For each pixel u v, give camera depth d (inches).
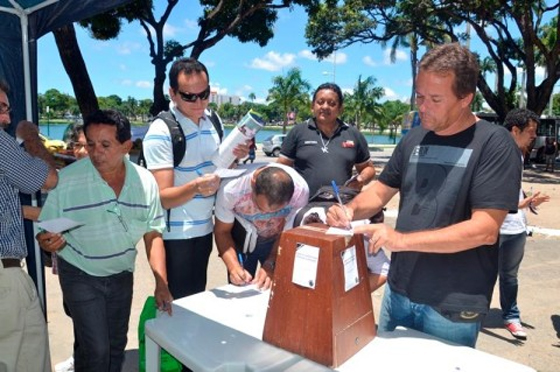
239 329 65.9
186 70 93.1
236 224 97.5
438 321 66.2
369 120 1756.9
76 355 94.7
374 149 1365.7
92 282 87.8
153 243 89.8
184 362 59.7
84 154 108.0
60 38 321.1
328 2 579.8
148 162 95.8
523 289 182.9
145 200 88.0
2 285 79.0
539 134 822.5
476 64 60.6
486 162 60.6
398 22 698.8
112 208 84.4
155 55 499.2
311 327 56.4
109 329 94.3
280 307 59.7
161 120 96.7
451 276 64.1
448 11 645.3
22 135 92.5
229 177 90.1
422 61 62.2
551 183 538.0
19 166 77.5
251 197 91.4
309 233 57.7
